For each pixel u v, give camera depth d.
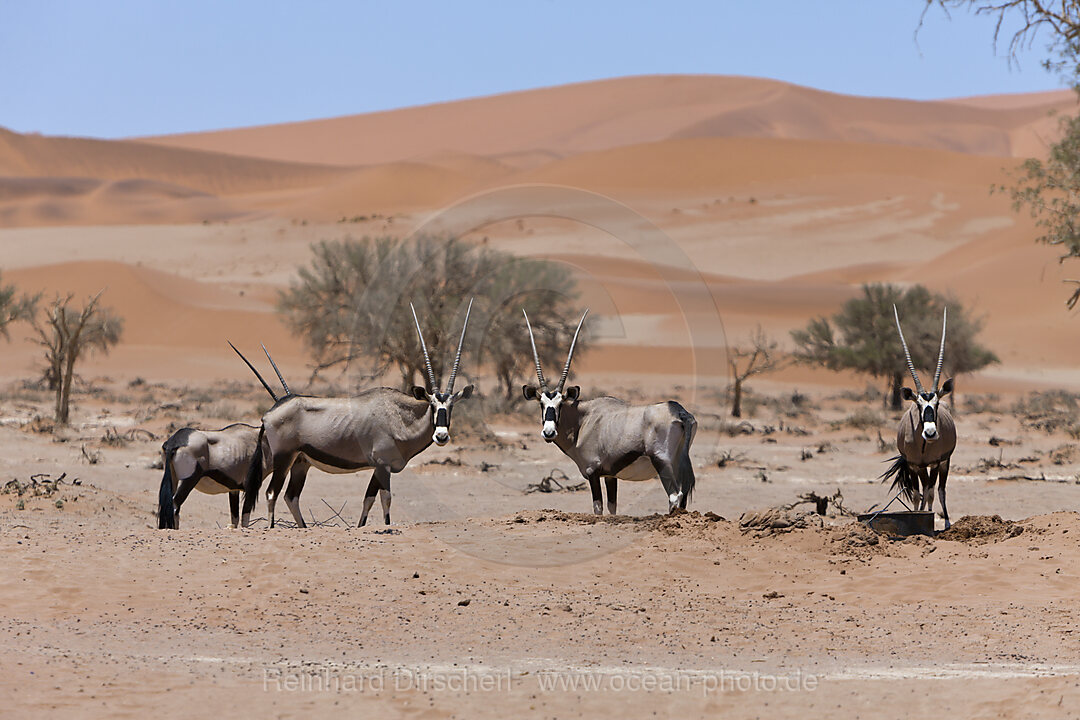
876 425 140.12
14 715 24.16
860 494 79.56
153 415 140.50
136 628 33.22
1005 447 121.06
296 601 36.66
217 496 77.25
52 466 88.00
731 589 39.84
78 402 167.50
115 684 26.95
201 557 42.25
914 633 33.88
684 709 25.86
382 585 38.84
